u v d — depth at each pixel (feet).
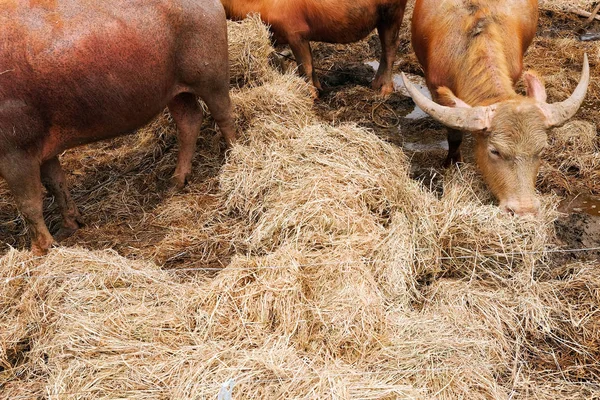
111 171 19.08
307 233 13.99
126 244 15.78
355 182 15.29
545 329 12.48
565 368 11.92
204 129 19.12
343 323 11.64
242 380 10.27
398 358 11.21
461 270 14.06
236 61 20.06
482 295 13.09
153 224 16.49
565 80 23.27
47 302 12.42
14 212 17.49
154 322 11.74
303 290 12.41
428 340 11.65
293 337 11.58
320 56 27.35
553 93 22.33
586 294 13.30
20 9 13.21
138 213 17.12
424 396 10.48
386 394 10.28
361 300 12.03
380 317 11.91
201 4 15.07
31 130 13.73
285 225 14.33
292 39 22.34
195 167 18.39
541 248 14.01
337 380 10.34
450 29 16.66
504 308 12.85
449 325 12.25
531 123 13.69
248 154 16.88
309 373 10.52
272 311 11.93
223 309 11.95
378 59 27.02
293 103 18.93
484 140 14.64
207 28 15.29
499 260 14.01
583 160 18.72
